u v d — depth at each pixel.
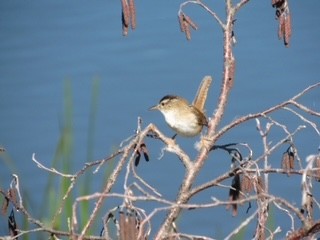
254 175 9.20
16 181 9.41
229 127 9.67
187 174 9.63
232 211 9.46
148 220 8.04
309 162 8.86
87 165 9.46
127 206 8.24
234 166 9.58
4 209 9.41
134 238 8.12
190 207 8.23
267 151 9.33
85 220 10.84
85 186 10.98
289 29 10.09
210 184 9.41
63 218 11.09
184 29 10.09
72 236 8.36
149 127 9.52
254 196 8.37
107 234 8.45
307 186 8.66
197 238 8.87
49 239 9.77
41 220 11.18
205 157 9.70
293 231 8.68
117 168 9.06
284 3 10.05
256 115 9.52
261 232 8.82
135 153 9.11
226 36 10.02
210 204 8.26
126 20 9.73
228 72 10.02
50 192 11.14
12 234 9.43
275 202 8.82
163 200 8.21
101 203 8.82
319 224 8.42
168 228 9.17
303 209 8.73
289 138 9.36
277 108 9.51
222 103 10.00
